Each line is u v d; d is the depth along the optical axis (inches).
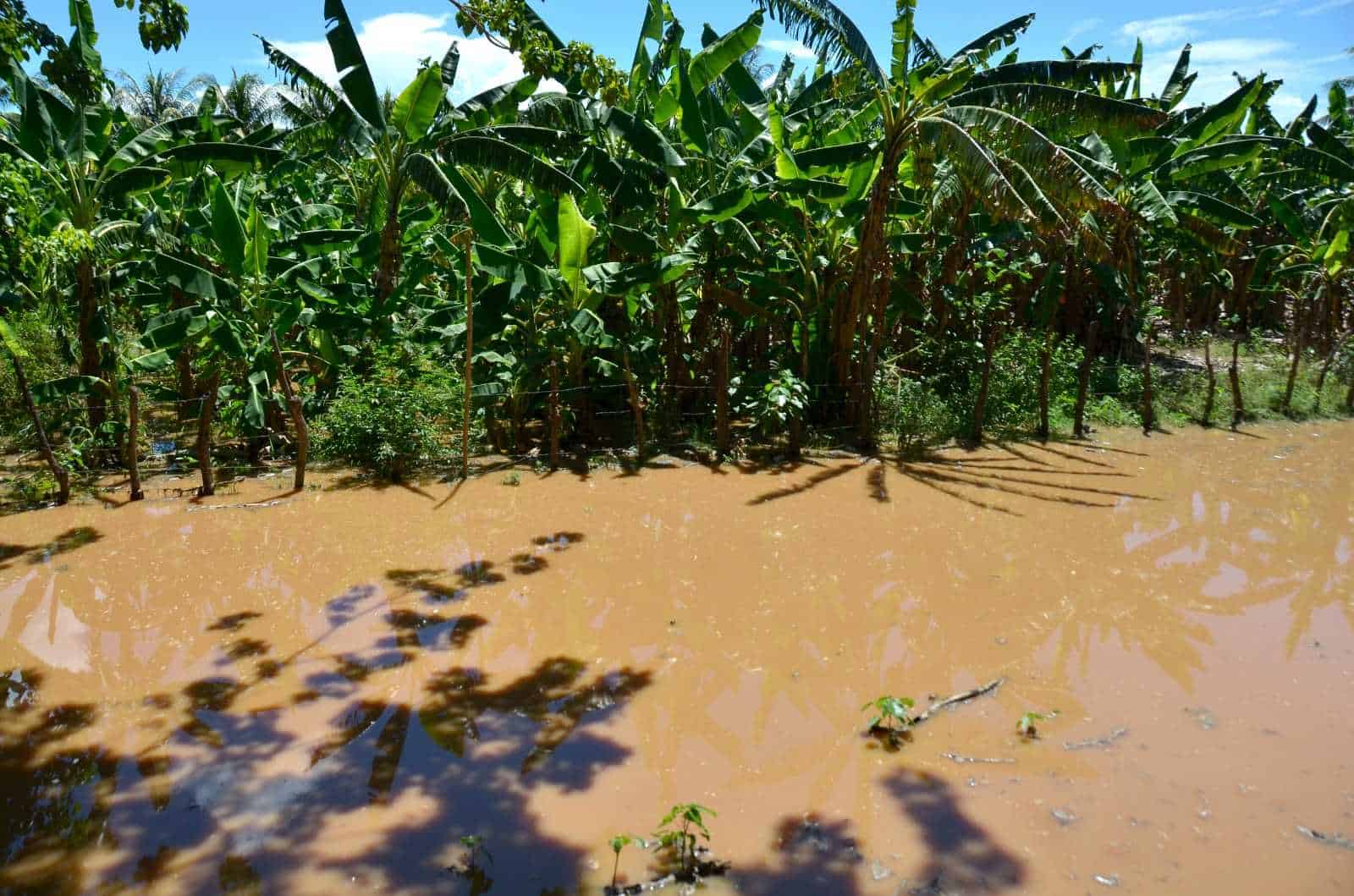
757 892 151.9
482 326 424.8
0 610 263.0
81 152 391.9
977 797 177.3
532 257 465.1
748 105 517.7
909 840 164.6
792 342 523.8
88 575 289.3
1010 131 393.1
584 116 465.7
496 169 427.5
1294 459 448.8
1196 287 843.4
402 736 198.8
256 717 206.4
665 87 453.7
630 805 175.2
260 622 256.5
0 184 312.5
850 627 256.4
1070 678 226.4
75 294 433.1
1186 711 209.9
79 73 262.4
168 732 199.9
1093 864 157.8
